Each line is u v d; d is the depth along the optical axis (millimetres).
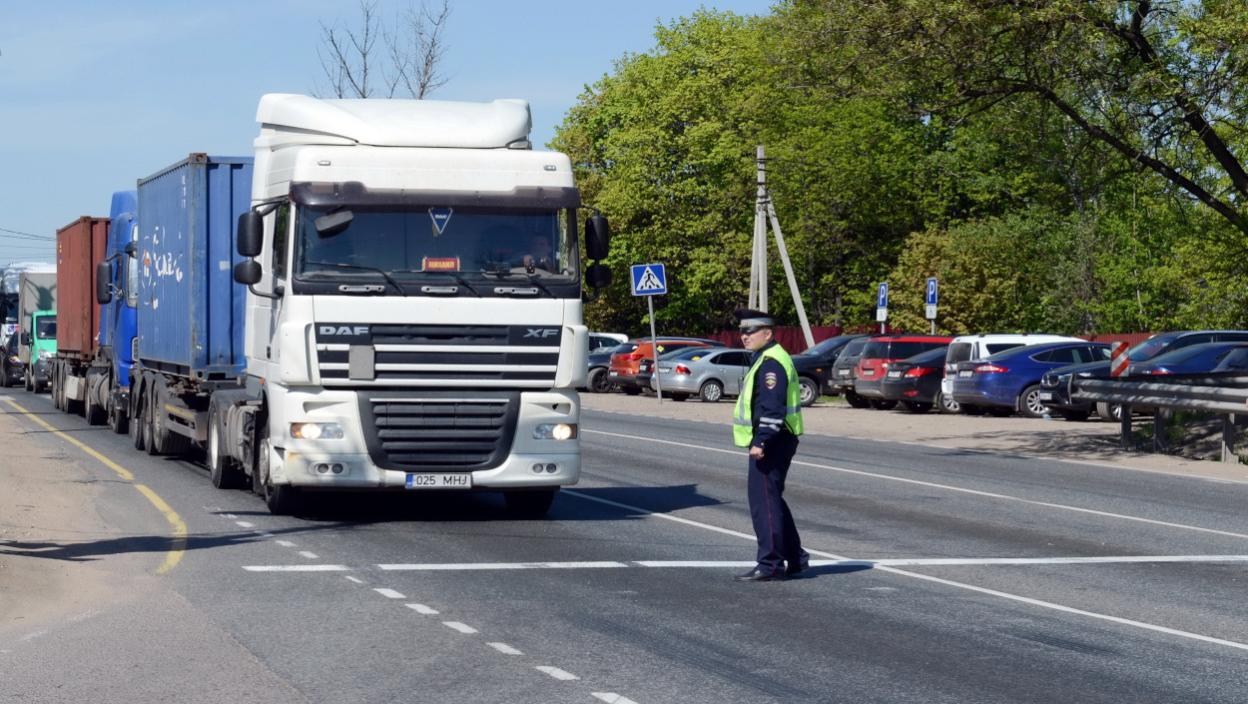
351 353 13469
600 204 69625
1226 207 25125
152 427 21500
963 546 12992
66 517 14328
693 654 8266
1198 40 22375
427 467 13719
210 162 18641
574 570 11367
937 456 23000
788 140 60969
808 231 60812
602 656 8180
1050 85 23984
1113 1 21750
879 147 60406
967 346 33906
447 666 7891
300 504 14578
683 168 69250
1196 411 24656
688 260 69438
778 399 10852
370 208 13617
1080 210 53688
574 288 13977
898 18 22516
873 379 35875
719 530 13914
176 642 8500
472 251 13766
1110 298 53469
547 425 13953
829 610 9734
